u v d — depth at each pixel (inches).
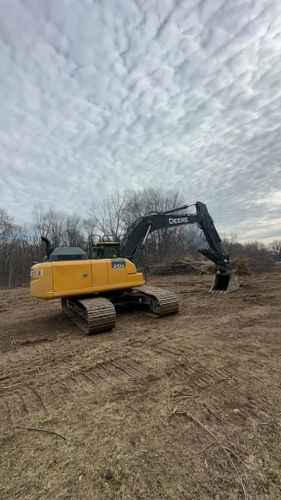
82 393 137.6
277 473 85.6
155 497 78.5
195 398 128.5
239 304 344.5
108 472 87.5
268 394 130.6
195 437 102.7
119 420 113.6
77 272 250.7
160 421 112.2
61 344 217.2
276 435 102.7
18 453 97.3
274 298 377.1
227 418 113.3
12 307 411.8
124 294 302.0
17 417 119.6
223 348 190.4
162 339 213.8
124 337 225.8
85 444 100.4
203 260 922.1
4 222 1567.4
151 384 143.2
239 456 92.9
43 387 146.3
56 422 114.6
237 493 79.2
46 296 237.6
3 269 1492.4
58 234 1611.7
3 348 216.8
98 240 329.4
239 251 1523.1
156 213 384.5
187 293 454.0
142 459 92.6
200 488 81.2
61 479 85.6
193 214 418.3
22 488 82.7
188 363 166.6
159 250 1261.1
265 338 210.5
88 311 231.3
